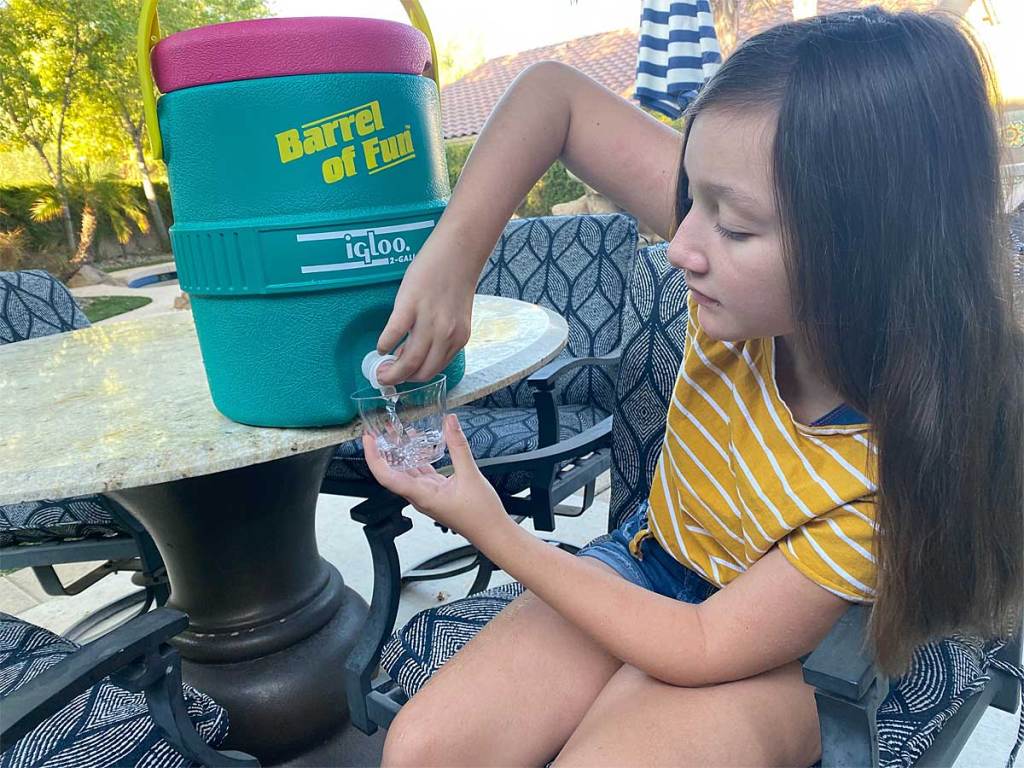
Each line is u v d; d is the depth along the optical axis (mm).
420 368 825
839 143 573
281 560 1423
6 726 645
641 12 2779
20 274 2051
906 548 657
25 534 1542
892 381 625
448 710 800
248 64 743
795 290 613
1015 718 1395
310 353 833
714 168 625
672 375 1234
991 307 631
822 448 746
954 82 588
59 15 11016
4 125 11609
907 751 748
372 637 1000
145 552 1546
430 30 916
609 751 690
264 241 781
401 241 828
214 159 772
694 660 726
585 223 2166
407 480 776
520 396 2184
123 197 12938
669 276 1257
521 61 16250
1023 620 887
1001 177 626
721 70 653
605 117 954
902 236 590
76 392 1159
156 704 803
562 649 868
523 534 787
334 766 1413
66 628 1983
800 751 737
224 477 1273
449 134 13484
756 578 739
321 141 766
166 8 11742
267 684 1371
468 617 1047
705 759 682
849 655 631
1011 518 709
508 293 2281
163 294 9828
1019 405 680
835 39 600
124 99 12195
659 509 960
